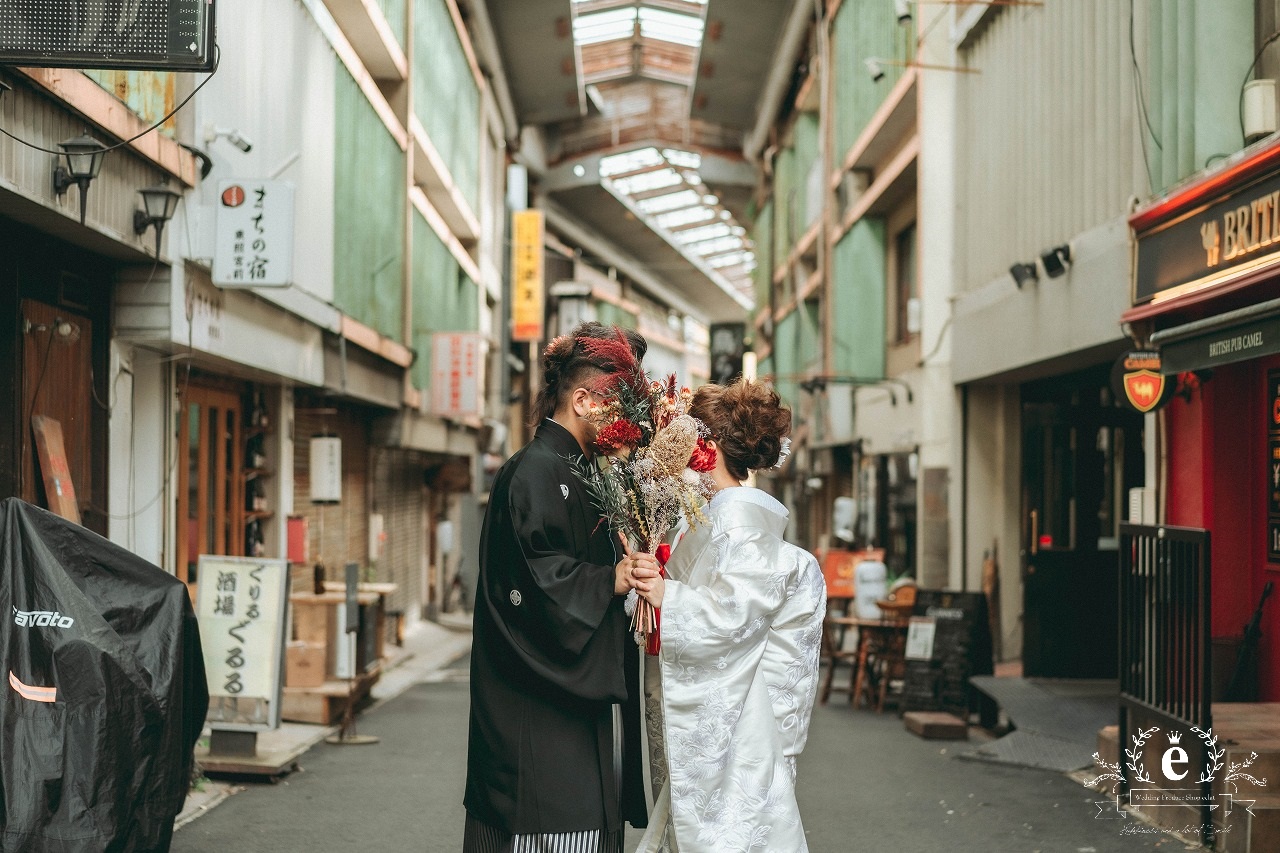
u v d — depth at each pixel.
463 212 21.23
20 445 6.18
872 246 18.14
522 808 2.79
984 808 6.37
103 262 7.25
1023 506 10.69
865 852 5.44
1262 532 7.35
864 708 11.01
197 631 4.61
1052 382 12.15
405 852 5.35
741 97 30.31
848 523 18.36
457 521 25.64
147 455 8.09
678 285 53.78
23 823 3.93
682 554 3.08
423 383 17.42
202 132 7.55
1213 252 6.81
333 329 11.38
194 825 5.79
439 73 18.11
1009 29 11.30
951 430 13.33
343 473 14.55
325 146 10.96
